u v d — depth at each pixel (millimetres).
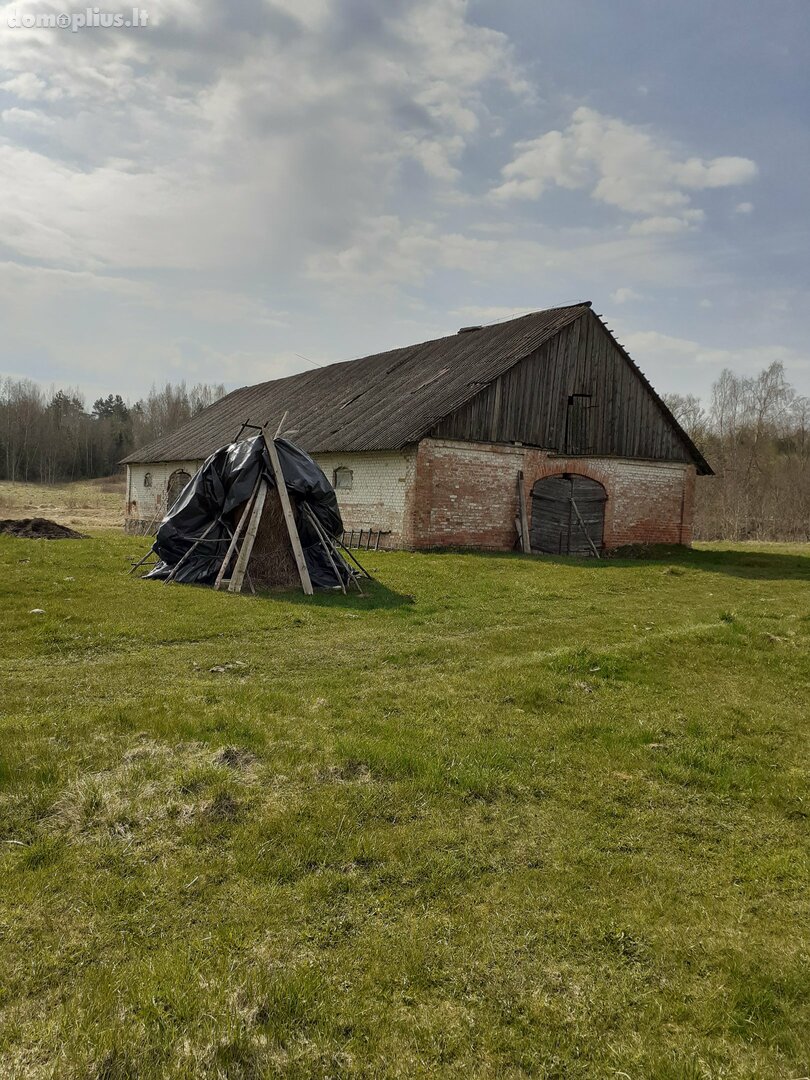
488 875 3635
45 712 5656
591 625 10344
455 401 19484
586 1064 2479
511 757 5129
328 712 5910
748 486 49719
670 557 21766
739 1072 2447
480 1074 2416
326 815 4090
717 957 3070
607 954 3072
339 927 3150
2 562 13188
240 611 10336
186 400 104000
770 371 54781
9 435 81000
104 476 88688
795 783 4957
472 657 8133
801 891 3623
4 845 3662
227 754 4777
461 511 19734
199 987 2711
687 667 7801
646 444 23734
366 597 12156
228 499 13039
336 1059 2443
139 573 13305
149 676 6957
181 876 3449
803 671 7777
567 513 22000
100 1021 2537
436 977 2867
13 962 2834
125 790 4227
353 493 21109
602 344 22781
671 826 4301
